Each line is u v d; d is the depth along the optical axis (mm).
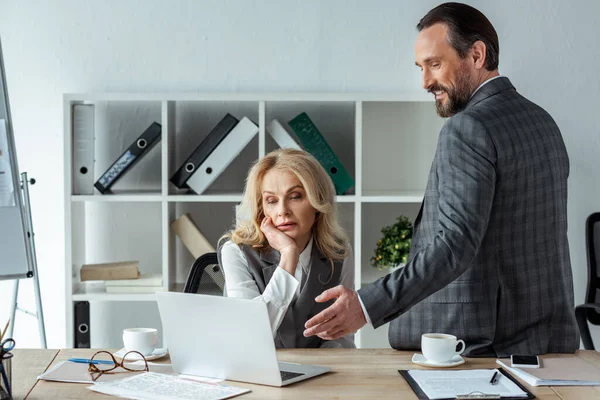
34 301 3410
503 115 1763
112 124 3420
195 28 3395
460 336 1785
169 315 1610
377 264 3252
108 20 3381
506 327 1786
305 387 1521
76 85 3389
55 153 3396
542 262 1786
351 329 1666
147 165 3451
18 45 3367
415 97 3172
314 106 3436
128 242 3453
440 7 1936
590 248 3221
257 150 3449
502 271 1770
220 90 3404
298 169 1978
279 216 1979
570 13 3400
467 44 1870
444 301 1803
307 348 1954
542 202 1786
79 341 3172
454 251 1660
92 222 3443
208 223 3471
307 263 2057
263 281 2035
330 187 2057
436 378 1563
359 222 3133
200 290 2352
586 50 3404
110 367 1685
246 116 3439
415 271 1661
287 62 3402
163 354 1804
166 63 3398
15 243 1867
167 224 3152
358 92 3424
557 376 1564
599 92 3414
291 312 2012
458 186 1704
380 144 3453
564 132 3426
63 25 3377
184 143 3438
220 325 1546
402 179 3457
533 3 3402
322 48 3402
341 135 3449
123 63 3391
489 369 1642
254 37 3400
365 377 1596
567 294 1844
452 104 1923
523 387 1495
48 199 3398
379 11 3400
